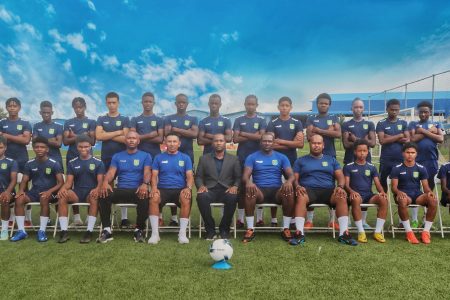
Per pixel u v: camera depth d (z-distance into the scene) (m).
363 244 5.00
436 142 6.05
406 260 4.32
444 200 5.53
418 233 5.56
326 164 5.50
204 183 5.59
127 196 5.39
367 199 5.45
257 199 5.33
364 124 6.30
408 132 6.12
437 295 3.37
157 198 5.13
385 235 5.50
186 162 5.50
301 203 5.16
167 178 5.42
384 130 6.18
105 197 5.17
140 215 5.17
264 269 4.00
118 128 6.25
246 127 6.22
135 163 5.53
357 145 5.52
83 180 5.49
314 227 5.57
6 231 5.25
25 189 5.49
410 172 5.38
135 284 3.58
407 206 5.20
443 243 5.07
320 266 4.10
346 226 5.09
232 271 3.94
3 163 5.50
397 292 3.43
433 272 3.93
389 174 6.07
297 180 5.55
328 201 5.44
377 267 4.07
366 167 5.52
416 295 3.37
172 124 6.33
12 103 6.27
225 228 5.32
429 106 6.03
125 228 5.56
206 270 3.96
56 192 5.44
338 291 3.44
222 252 4.03
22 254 4.51
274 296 3.33
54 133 6.39
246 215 5.24
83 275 3.81
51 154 6.38
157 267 4.05
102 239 5.03
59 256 4.43
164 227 5.39
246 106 6.26
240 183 5.54
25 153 6.40
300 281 3.67
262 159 5.58
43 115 6.34
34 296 3.32
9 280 3.68
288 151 6.13
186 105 6.32
